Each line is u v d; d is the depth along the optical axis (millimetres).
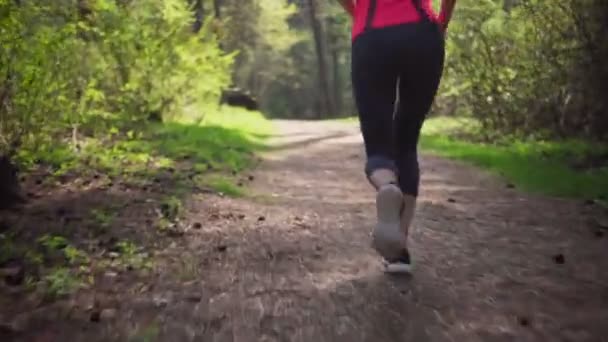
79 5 9070
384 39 3340
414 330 2879
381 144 3367
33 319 2896
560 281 3648
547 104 12258
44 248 4000
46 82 6605
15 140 6461
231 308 3164
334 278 3721
